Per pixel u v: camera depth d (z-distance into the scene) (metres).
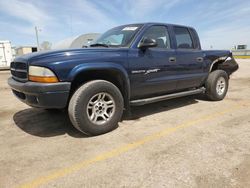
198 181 2.12
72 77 2.99
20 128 3.70
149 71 3.81
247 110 4.56
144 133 3.38
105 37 4.28
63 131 3.53
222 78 5.44
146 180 2.16
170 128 3.57
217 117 4.11
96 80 3.27
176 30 4.43
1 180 2.21
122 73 3.43
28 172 2.35
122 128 3.60
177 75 4.35
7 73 14.76
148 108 4.85
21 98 3.31
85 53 3.13
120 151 2.78
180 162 2.47
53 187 2.09
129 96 3.68
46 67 2.86
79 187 2.08
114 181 2.16
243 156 2.58
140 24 3.99
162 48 4.07
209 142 2.99
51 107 2.98
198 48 4.92
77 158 2.63
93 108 3.23
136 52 3.61
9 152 2.82
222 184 2.06
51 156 2.69
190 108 4.81
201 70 4.93
